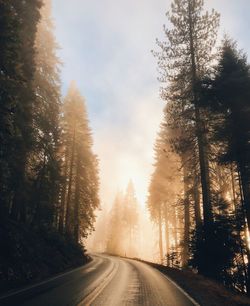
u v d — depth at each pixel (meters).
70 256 26.53
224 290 13.56
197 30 23.42
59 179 25.31
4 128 12.91
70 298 10.09
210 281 16.05
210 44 23.02
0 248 14.65
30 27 20.41
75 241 36.69
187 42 23.78
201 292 12.38
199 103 21.72
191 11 24.14
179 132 33.84
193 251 19.09
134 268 23.67
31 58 19.88
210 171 25.02
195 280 16.22
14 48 13.44
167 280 16.14
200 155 21.75
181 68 23.44
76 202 38.16
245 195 19.58
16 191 18.44
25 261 15.78
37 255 18.55
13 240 16.02
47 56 27.22
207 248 18.17
